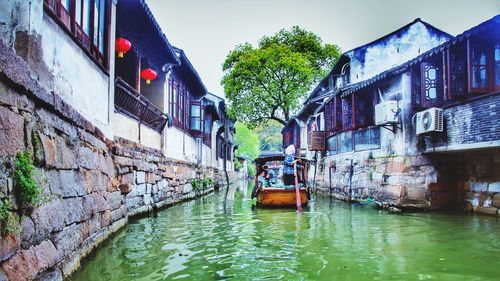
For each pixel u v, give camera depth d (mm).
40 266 3703
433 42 17484
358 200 14523
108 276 4855
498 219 9484
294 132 30406
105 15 7820
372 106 14047
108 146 7629
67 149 4969
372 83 12938
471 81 8664
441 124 10031
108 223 6996
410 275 5035
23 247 3445
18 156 3492
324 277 4969
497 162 9773
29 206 3590
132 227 8586
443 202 11422
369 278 4914
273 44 29250
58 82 4992
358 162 14859
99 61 7145
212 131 26781
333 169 18312
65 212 4641
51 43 4711
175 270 5211
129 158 9133
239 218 10414
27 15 3938
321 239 7398
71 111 5172
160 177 12469
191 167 17953
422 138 11195
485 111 8727
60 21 4957
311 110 24266
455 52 9414
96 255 5855
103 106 7434
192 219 10141
